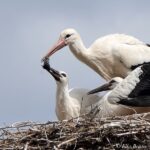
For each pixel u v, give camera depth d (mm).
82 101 18203
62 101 18234
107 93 18078
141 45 19875
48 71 18297
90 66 19812
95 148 15781
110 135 15766
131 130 15789
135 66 19578
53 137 15961
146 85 17922
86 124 16031
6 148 15727
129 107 17766
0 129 16234
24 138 15953
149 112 16984
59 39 19797
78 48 19688
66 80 18266
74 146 15734
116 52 19547
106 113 17781
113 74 19828
